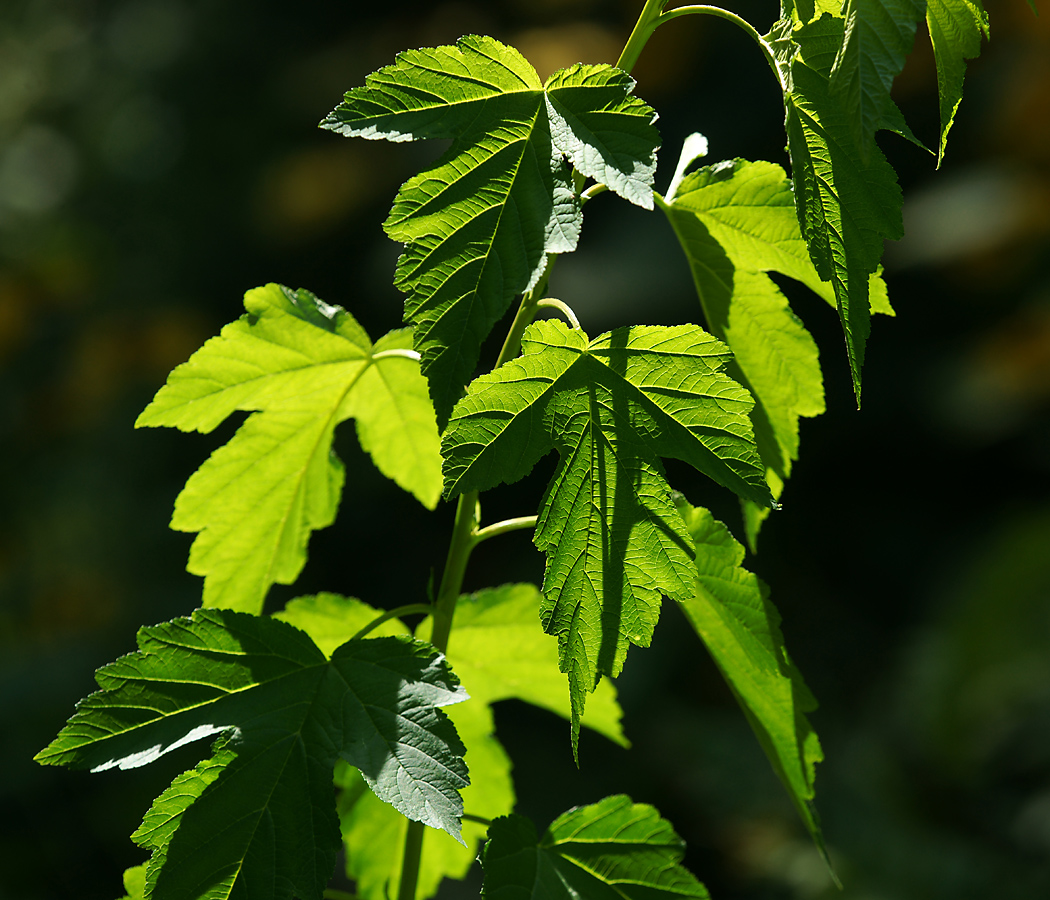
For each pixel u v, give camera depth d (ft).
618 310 17.02
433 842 4.32
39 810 14.37
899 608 18.58
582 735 16.40
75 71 26.86
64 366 22.34
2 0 27.71
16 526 20.42
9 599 19.20
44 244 23.66
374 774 2.81
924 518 18.89
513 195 2.66
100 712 2.92
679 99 19.97
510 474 2.60
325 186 22.15
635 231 18.53
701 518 3.28
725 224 3.38
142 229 24.54
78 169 25.53
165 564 20.03
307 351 3.74
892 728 14.28
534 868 3.27
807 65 2.78
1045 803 12.05
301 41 25.31
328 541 20.48
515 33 22.70
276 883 2.84
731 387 2.62
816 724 15.99
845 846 12.49
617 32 21.17
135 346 21.85
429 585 3.49
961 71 2.85
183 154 24.57
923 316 18.44
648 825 3.45
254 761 2.89
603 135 2.66
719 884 13.47
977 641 13.79
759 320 3.55
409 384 3.94
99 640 17.63
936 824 12.89
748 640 3.39
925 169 18.81
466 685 4.29
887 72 2.51
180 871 2.82
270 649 3.04
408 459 4.25
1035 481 17.79
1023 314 17.17
